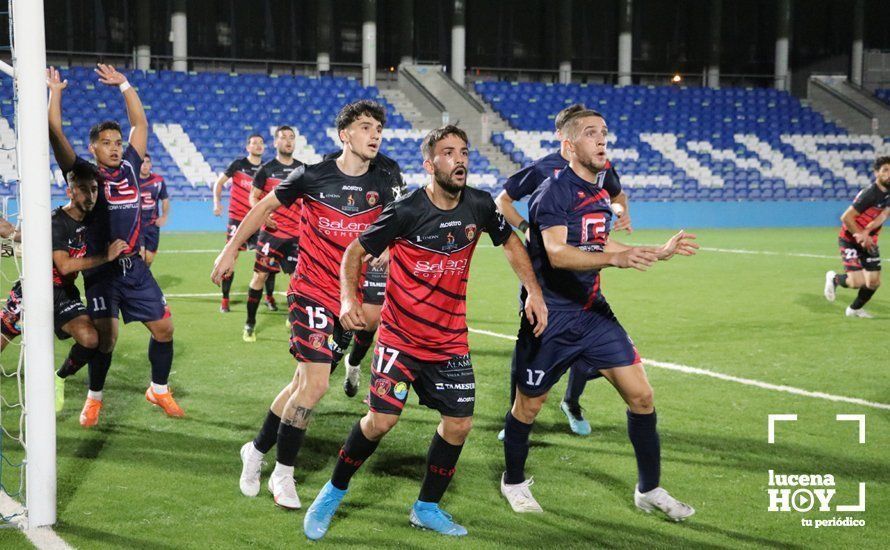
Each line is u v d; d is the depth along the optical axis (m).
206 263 16.31
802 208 29.22
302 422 4.43
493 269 15.95
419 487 4.77
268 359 8.13
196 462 5.14
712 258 17.91
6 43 26.67
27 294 4.03
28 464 4.08
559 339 4.41
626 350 4.39
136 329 9.49
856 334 9.50
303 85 29.88
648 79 37.09
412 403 6.51
